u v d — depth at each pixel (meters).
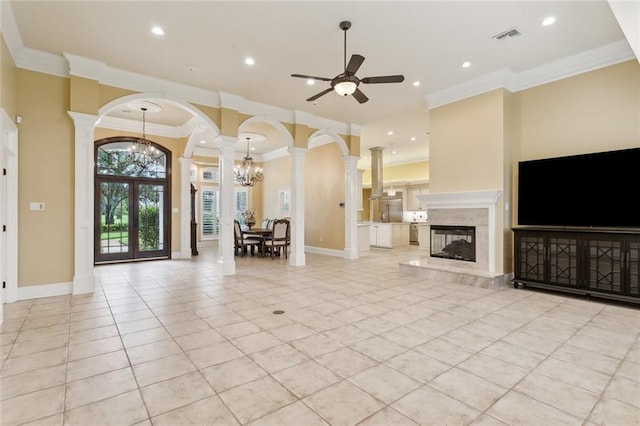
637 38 2.77
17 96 4.10
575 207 4.32
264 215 11.71
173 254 8.17
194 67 4.71
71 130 4.48
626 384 2.12
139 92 5.00
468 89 5.23
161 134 8.09
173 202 8.23
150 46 4.12
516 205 5.06
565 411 1.84
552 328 3.13
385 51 4.26
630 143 4.05
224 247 5.85
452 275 5.08
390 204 12.26
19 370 2.33
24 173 4.16
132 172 7.72
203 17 3.50
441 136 5.62
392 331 3.07
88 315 3.54
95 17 3.49
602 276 3.95
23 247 4.17
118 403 1.93
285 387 2.11
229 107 5.79
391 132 8.38
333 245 8.81
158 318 3.45
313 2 3.24
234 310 3.72
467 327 3.16
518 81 4.98
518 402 1.93
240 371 2.32
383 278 5.52
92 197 4.57
